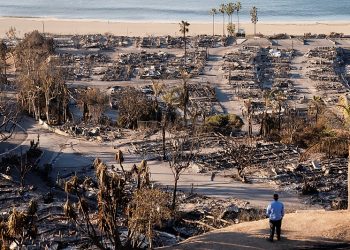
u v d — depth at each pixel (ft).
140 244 178.70
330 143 210.38
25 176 312.91
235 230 167.22
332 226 164.55
